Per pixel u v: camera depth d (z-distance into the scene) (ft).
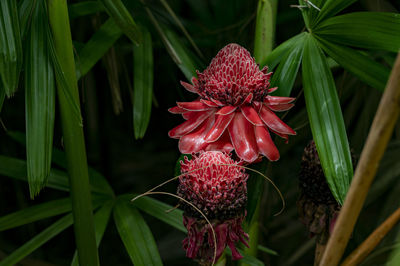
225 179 2.36
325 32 2.62
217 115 2.52
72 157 2.56
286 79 2.65
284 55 2.69
